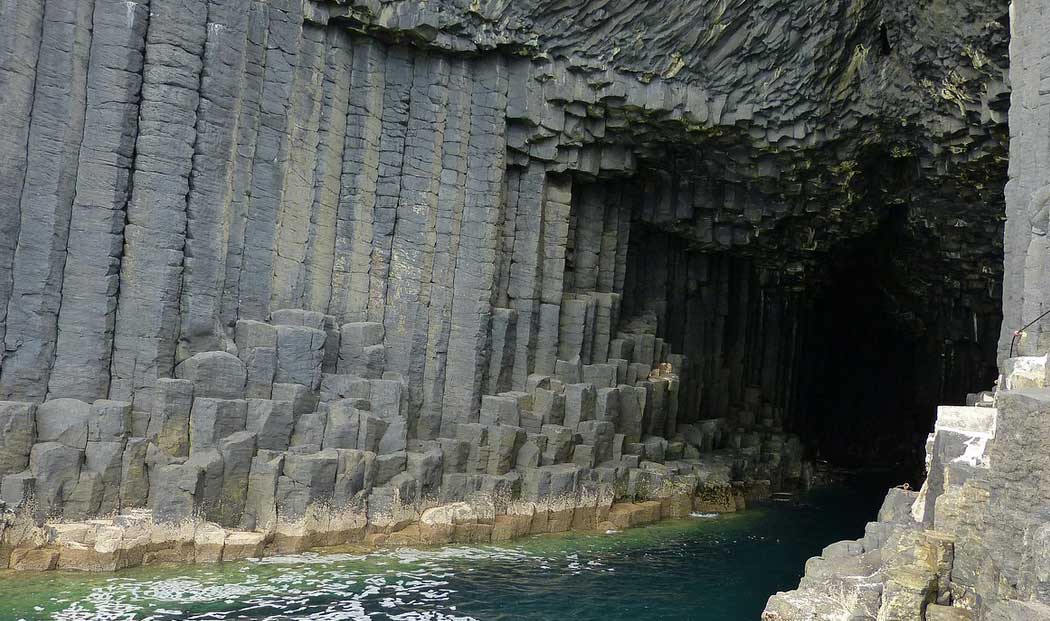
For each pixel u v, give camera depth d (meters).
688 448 26.14
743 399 31.02
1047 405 9.61
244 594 14.04
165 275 16.19
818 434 37.41
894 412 37.34
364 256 19.62
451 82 20.88
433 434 20.30
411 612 13.96
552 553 18.64
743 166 24.00
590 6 20.73
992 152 21.25
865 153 23.78
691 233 26.88
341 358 18.91
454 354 20.75
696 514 24.08
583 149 22.91
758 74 21.95
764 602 15.80
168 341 16.27
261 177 17.84
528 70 21.39
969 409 12.63
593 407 22.95
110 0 15.90
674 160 24.78
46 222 15.16
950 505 11.42
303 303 18.52
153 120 16.19
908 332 35.34
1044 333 14.12
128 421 15.51
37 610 12.58
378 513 17.83
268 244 17.92
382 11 19.28
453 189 20.81
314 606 13.80
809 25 21.27
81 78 15.64
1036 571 8.70
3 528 13.84
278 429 16.98
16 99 14.79
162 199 16.23
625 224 25.66
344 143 19.47
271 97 18.00
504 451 20.23
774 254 29.12
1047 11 15.40
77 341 15.45
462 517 18.92
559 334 23.45
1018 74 16.05
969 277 27.59
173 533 15.25
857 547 13.65
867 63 22.11
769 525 23.23
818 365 37.22
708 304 29.69
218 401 16.20
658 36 21.17
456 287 20.91
